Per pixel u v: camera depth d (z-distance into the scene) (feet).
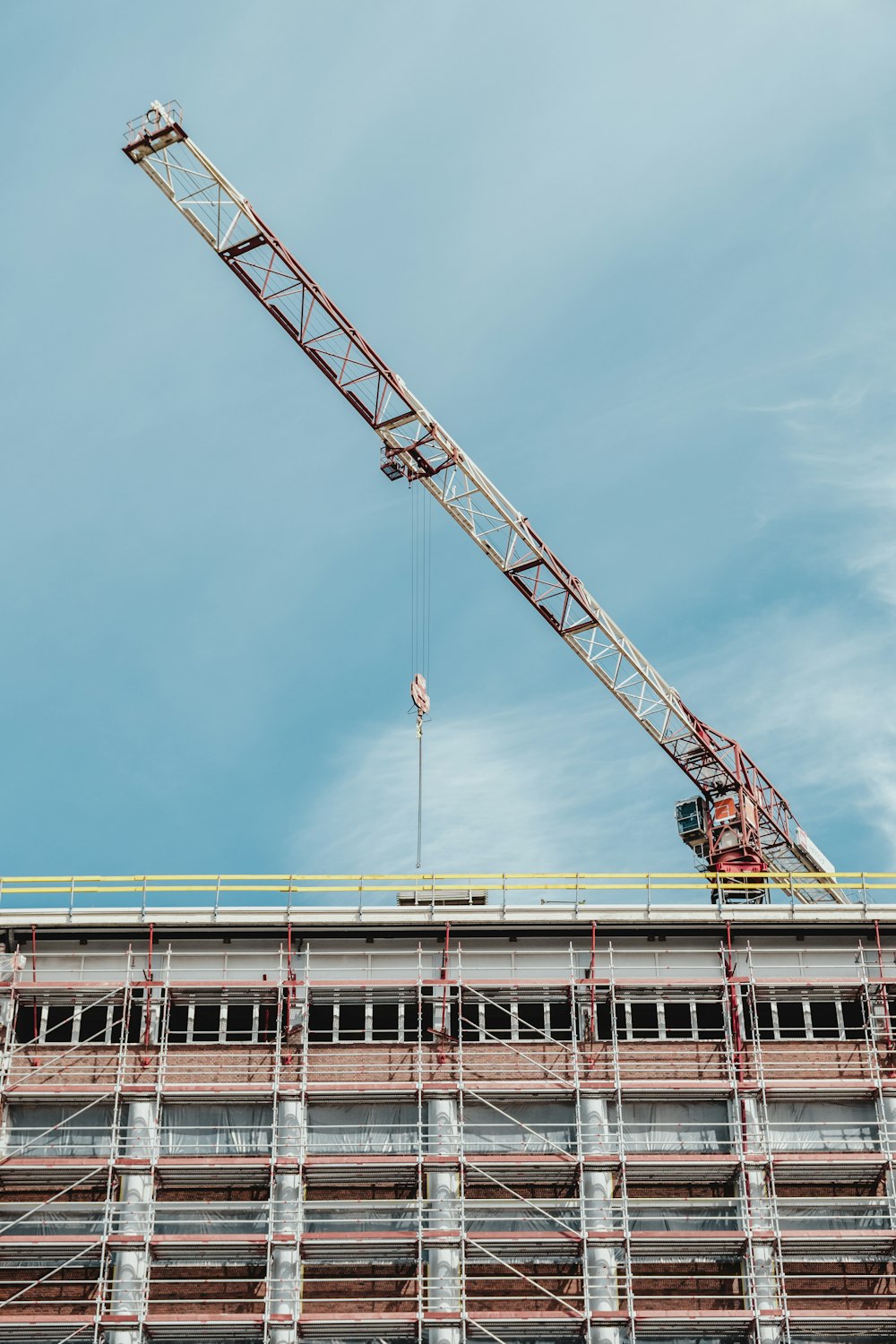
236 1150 228.63
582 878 247.29
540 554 424.87
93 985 234.38
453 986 238.68
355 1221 222.89
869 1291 223.10
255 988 236.22
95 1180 225.15
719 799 467.11
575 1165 224.53
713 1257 224.12
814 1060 235.40
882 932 245.24
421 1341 216.13
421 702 339.36
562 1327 217.15
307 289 390.63
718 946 244.42
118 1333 214.69
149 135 369.91
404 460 410.11
